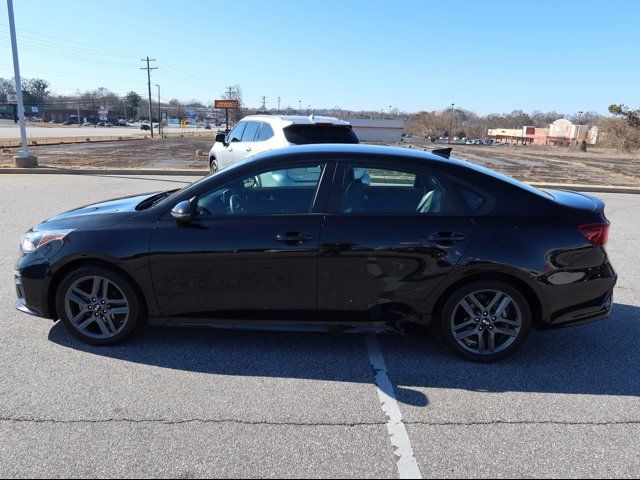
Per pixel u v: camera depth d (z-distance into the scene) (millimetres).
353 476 2600
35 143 32812
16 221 8227
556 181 15945
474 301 3797
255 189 3889
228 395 3332
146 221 3854
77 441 2832
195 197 3838
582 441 2924
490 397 3377
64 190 11617
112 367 3676
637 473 2662
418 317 3809
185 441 2846
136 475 2576
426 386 3506
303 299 3801
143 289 3852
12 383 3428
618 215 10203
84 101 160000
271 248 3715
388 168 3863
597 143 59375
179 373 3609
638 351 4117
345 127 9227
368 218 3756
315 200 3828
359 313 3818
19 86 15805
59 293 3928
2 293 5070
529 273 3672
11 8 15367
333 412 3162
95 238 3830
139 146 31906
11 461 2664
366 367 3762
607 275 3811
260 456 2734
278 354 3943
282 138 8836
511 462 2730
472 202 3797
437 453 2793
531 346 4195
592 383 3592
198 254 3754
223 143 11367
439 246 3678
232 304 3842
